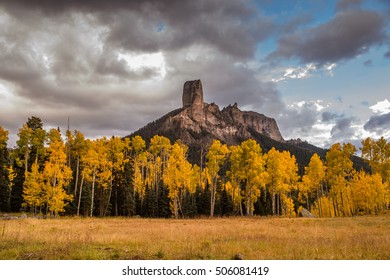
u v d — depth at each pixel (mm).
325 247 13195
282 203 59094
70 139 46938
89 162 43094
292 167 55500
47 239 14844
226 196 57531
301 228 23125
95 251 11812
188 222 32062
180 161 50250
